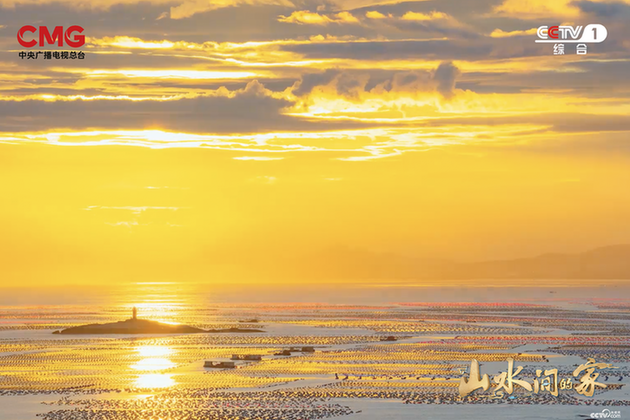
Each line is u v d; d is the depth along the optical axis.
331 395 187.50
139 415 166.00
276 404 176.75
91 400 182.00
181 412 168.62
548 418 163.25
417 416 164.75
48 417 164.50
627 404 176.38
